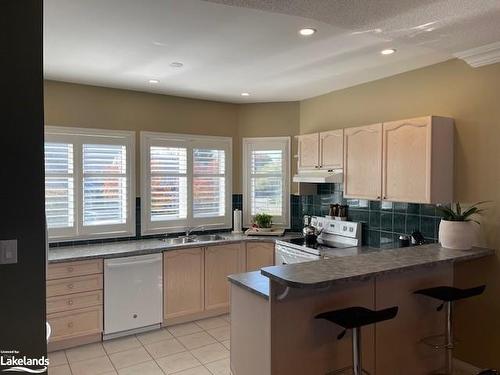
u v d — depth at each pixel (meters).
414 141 3.20
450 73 3.29
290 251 4.22
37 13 1.85
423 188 3.13
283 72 3.72
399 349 2.76
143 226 4.52
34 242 1.87
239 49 3.06
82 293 3.57
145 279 3.89
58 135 3.98
